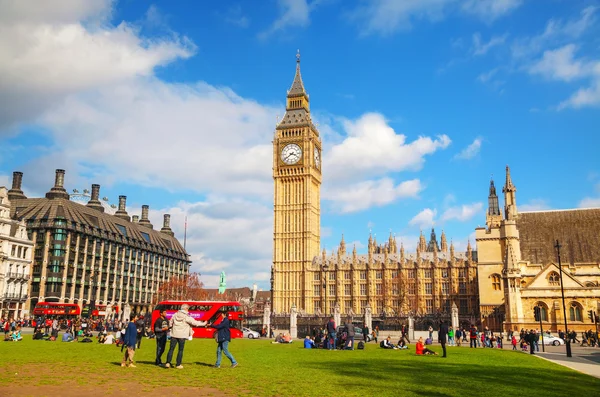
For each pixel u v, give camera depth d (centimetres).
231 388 2291
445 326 4412
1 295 11606
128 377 2564
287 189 17812
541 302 10162
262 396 2116
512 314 10219
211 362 3388
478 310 15225
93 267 14875
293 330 9350
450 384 2619
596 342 7875
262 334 9525
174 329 2962
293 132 18050
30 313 13038
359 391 2305
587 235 12231
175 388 2261
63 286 13538
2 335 6738
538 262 12156
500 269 12388
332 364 3472
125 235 16812
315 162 18325
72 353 3947
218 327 3050
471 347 6291
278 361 3619
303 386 2395
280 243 17512
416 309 15812
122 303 16362
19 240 12319
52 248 13512
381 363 3638
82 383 2355
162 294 17425
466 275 15625
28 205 14188
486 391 2416
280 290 17188
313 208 17988
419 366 3497
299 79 18675
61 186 14925
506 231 12362
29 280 13012
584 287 9938
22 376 2544
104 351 4228
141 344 5331
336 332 5822
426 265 16150
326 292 16950
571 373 3397
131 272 17050
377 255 17325
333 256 17562
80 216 14675
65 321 9331
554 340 7900
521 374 3173
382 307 16275
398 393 2281
